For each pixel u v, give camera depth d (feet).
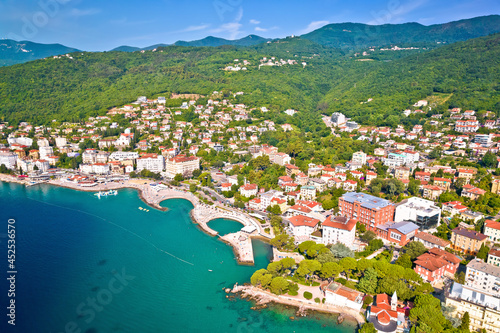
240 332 650.43
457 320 609.01
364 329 607.37
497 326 587.27
